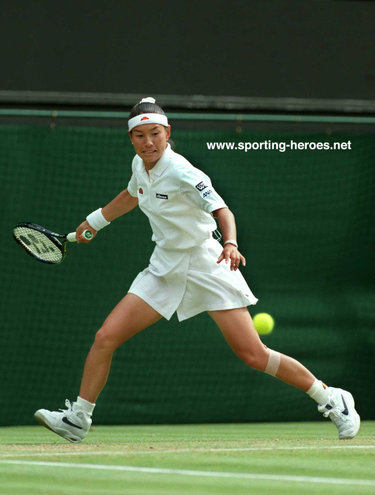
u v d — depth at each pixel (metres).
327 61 33.28
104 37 32.22
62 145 29.98
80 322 29.50
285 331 30.42
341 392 19.55
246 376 30.28
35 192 29.61
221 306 18.23
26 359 29.08
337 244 31.19
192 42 32.66
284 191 31.09
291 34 33.22
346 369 30.72
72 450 16.80
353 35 33.50
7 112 30.62
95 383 18.69
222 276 18.30
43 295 29.33
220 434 23.91
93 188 30.12
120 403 29.48
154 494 11.14
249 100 32.75
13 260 29.16
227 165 30.91
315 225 31.09
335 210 31.30
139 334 29.86
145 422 29.56
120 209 19.62
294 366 18.77
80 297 29.56
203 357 30.12
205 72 32.66
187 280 18.28
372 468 14.04
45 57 31.89
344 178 31.47
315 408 30.56
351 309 30.95
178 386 29.91
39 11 31.98
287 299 30.62
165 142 17.78
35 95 31.66
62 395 29.25
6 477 12.80
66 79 31.89
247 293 18.48
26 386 29.03
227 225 16.84
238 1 33.00
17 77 31.69
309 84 33.12
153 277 18.58
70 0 32.12
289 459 15.16
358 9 33.66
